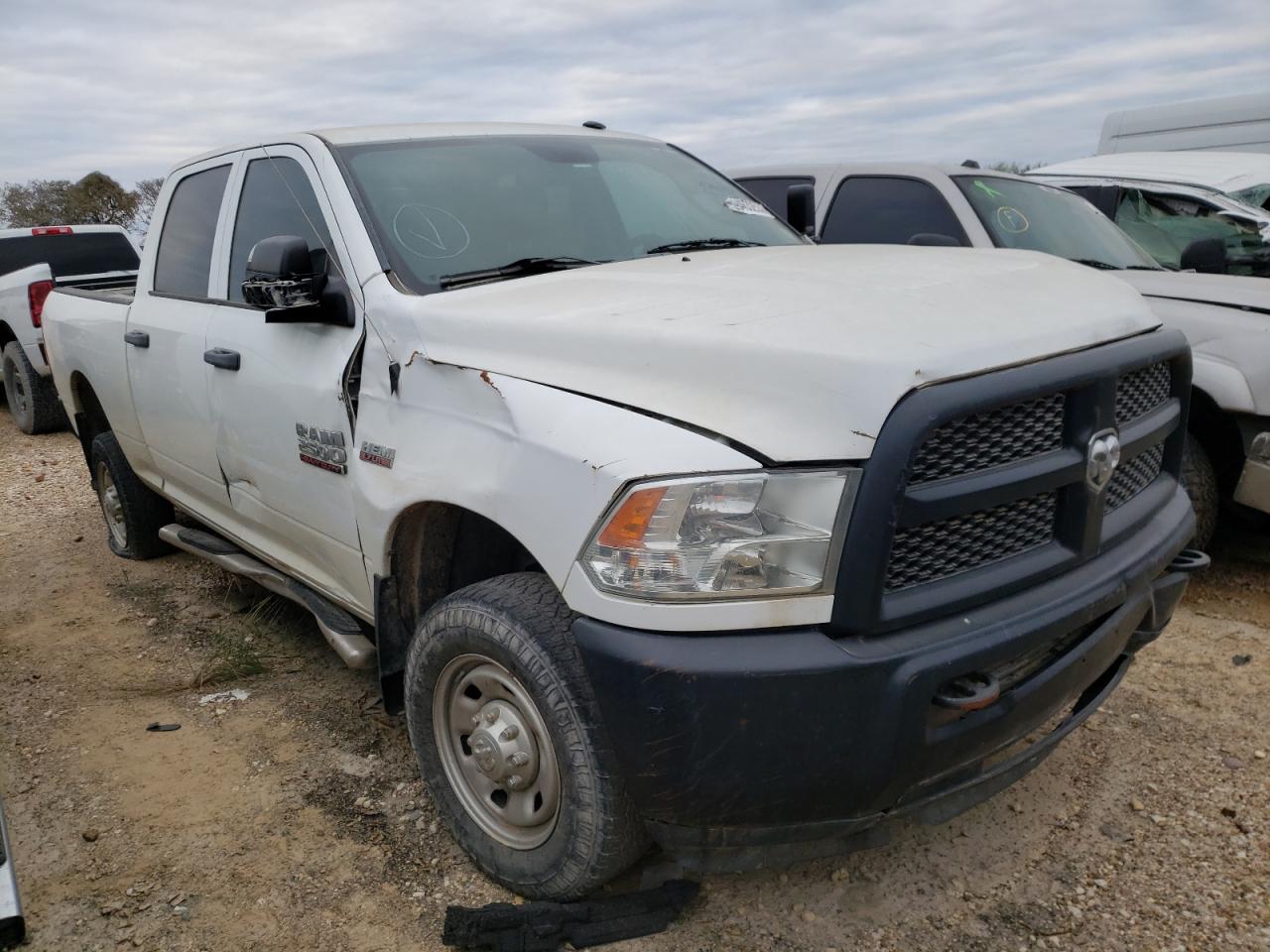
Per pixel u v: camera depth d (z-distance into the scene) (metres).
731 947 2.46
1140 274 5.19
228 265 3.88
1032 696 2.32
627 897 2.58
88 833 2.97
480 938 2.46
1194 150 10.16
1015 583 2.29
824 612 2.06
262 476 3.57
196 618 4.69
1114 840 2.83
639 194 3.81
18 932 2.24
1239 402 4.27
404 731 3.55
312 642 4.38
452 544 2.98
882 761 2.08
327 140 3.44
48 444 9.09
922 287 2.51
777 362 2.14
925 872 2.73
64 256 10.62
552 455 2.28
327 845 2.91
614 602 2.13
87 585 5.19
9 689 3.99
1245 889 2.62
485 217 3.33
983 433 2.20
